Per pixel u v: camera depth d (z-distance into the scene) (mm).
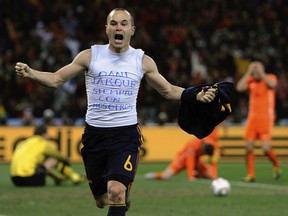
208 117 22859
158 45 80375
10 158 60094
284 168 56062
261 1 92750
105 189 23734
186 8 88938
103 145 22797
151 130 62219
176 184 43156
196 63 82000
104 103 22641
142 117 68562
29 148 41812
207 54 82250
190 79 77000
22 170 41281
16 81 73250
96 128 22797
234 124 68125
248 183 44781
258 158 63000
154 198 36250
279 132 63531
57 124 69312
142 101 72500
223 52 80938
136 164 22750
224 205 33688
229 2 91125
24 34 80812
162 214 30703
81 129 60469
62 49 76000
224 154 63219
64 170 42000
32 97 71625
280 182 45469
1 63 75062
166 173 45562
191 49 82062
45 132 42375
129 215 30391
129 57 22672
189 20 87875
